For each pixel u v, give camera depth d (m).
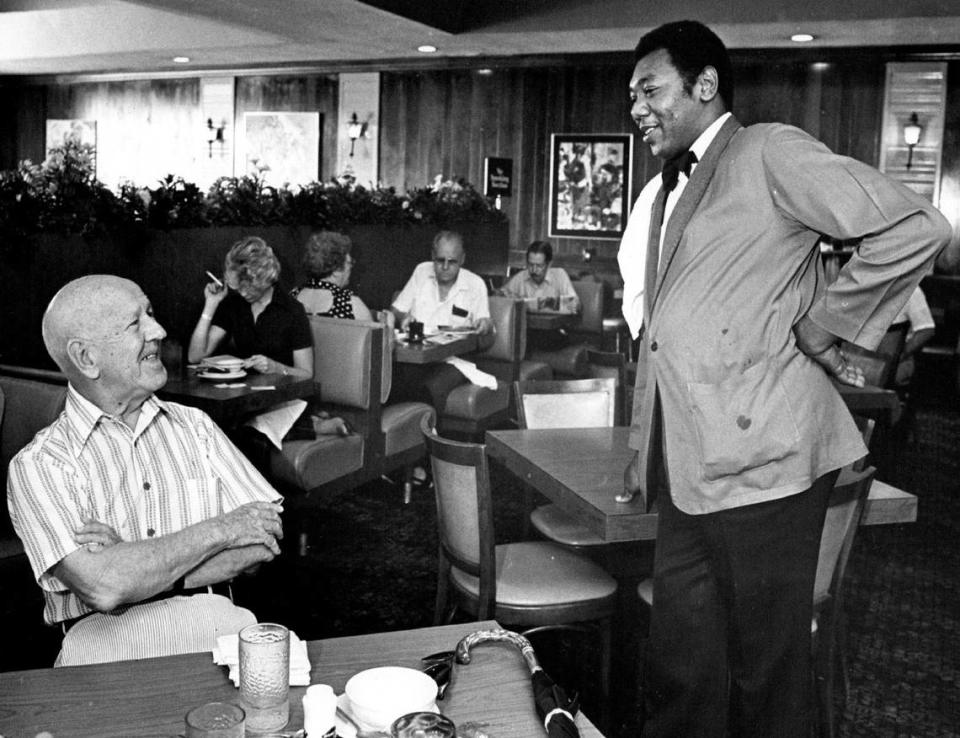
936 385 9.20
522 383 3.73
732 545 2.14
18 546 3.08
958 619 3.94
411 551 4.53
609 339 8.31
